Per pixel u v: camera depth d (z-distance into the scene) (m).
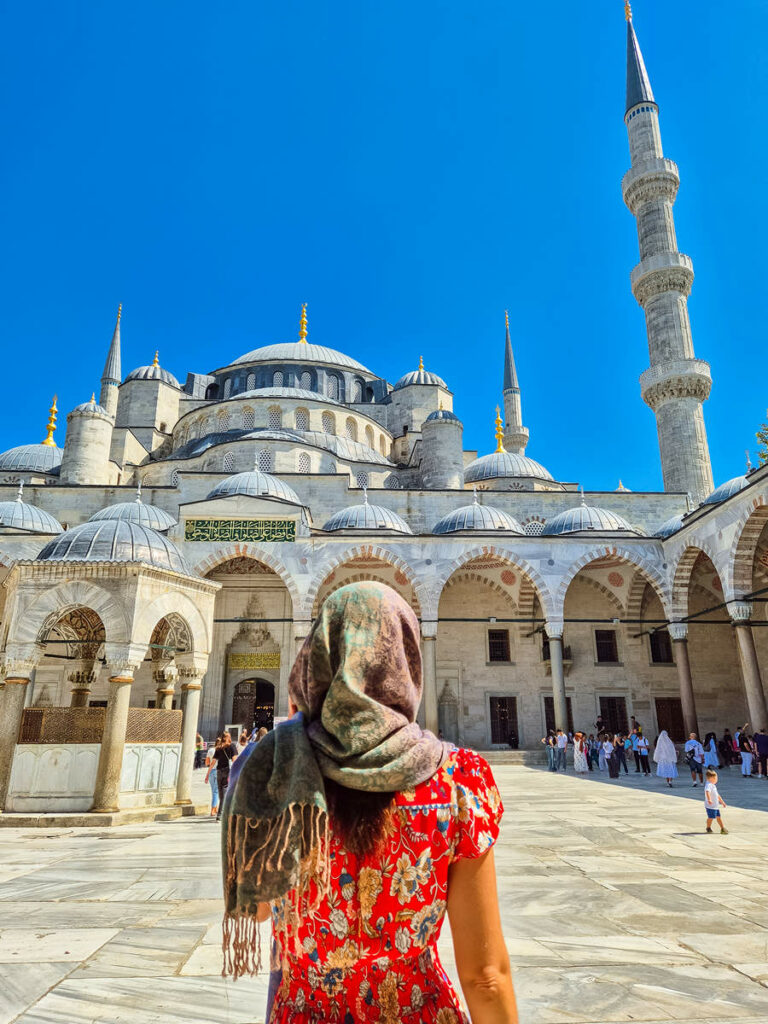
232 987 4.90
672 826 13.23
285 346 56.44
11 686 14.38
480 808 1.82
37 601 14.69
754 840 11.68
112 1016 4.36
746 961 5.44
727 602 27.61
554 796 18.67
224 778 15.20
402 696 1.91
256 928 1.91
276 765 1.81
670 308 43.34
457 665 36.53
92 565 14.75
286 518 31.70
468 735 35.72
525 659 36.88
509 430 68.88
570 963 5.38
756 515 26.36
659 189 45.12
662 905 7.27
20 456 46.78
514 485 44.44
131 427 46.34
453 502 38.62
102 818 13.47
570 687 36.56
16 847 11.07
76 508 36.69
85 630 18.77
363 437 46.69
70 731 14.52
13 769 14.18
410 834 1.74
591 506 40.09
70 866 9.46
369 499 38.28
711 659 37.22
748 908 7.14
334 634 1.96
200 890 8.01
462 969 1.78
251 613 35.19
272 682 34.31
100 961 5.48
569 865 9.52
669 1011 4.43
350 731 1.76
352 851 1.70
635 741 26.89
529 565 32.03
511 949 5.73
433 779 1.79
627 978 5.04
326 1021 1.74
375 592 2.01
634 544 32.75
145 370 50.59
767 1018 4.33
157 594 15.30
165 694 18.12
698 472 41.09
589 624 37.50
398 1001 1.72
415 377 51.03
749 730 31.06
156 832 12.69
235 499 31.75
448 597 37.59
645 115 46.84
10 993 4.77
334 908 1.72
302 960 1.76
